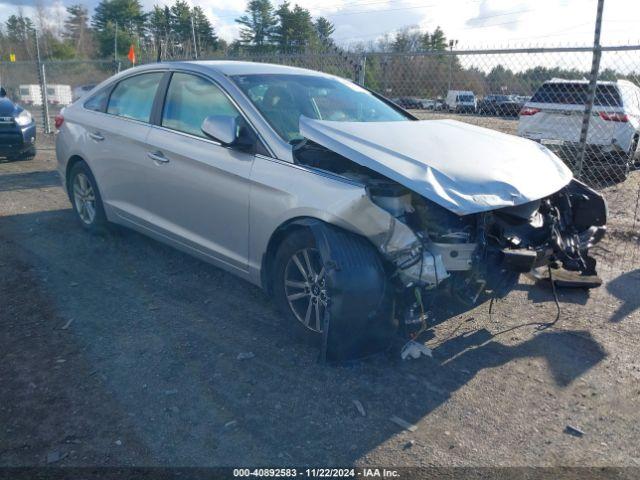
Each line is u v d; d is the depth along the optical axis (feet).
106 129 16.74
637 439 9.52
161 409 9.82
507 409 10.21
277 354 11.69
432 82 28.14
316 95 14.79
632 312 14.42
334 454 8.88
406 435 9.39
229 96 13.65
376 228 10.66
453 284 11.05
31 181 27.61
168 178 14.60
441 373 11.28
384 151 11.33
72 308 13.53
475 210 10.28
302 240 11.49
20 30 187.52
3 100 32.76
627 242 20.16
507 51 23.70
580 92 29.94
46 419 9.48
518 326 13.50
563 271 16.20
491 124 27.40
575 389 10.93
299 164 11.91
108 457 8.64
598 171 30.07
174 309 13.62
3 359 11.25
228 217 13.20
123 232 18.53
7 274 15.47
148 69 16.35
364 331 10.82
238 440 9.11
